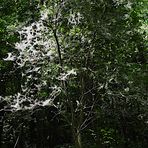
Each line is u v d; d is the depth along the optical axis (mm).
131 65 11289
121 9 10383
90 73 11328
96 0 10062
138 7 11922
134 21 11086
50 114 17594
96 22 10109
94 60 10969
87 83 12125
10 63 14797
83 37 10516
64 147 18031
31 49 9844
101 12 10211
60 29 10445
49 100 9844
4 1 14328
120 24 10422
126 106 12133
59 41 10531
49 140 19609
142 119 13461
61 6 9969
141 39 11336
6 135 17562
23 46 9789
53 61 10430
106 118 14570
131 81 10969
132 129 15680
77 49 10641
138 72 11258
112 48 10836
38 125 18562
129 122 14523
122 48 11016
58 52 10266
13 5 14109
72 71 9641
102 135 15812
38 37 10227
